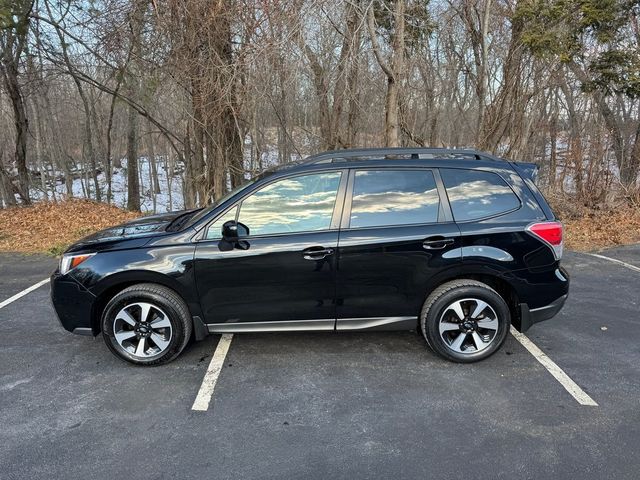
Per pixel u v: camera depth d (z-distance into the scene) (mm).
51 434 2906
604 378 3508
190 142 11406
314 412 3111
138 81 11945
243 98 8602
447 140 20156
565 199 11820
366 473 2549
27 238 8812
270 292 3605
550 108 18125
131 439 2852
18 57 13320
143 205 29219
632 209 10727
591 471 2539
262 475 2541
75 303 3648
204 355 3906
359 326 3711
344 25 7855
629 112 16453
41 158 23656
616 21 11742
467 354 3676
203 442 2818
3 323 4684
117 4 9445
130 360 3697
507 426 2939
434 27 11398
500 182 3678
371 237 3545
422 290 3615
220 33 8227
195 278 3582
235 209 3635
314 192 3633
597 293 5441
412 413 3090
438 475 2527
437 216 3604
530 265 3584
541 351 3947
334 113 10195
